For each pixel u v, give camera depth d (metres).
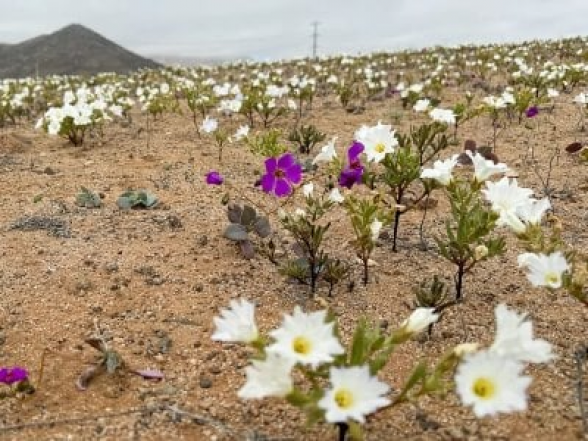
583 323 3.05
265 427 2.39
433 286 3.04
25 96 11.40
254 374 1.80
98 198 4.87
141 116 9.38
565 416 2.38
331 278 3.37
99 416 2.49
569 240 4.02
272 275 3.65
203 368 2.80
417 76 13.26
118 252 3.93
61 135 7.04
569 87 9.97
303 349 1.81
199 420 2.44
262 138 5.18
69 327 3.13
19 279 3.59
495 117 6.85
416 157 3.70
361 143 3.51
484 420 2.37
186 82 12.48
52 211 4.73
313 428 2.36
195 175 5.67
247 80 13.95
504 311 1.91
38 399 2.61
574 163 5.74
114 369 2.73
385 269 3.70
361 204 3.35
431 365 2.74
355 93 10.36
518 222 2.71
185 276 3.61
